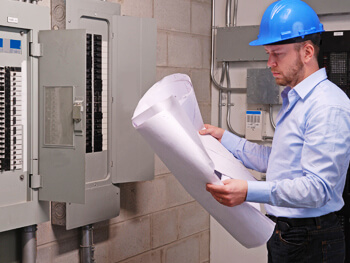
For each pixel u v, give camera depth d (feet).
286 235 4.56
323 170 4.00
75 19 5.88
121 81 6.55
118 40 6.49
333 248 4.51
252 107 8.95
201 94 9.09
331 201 4.45
